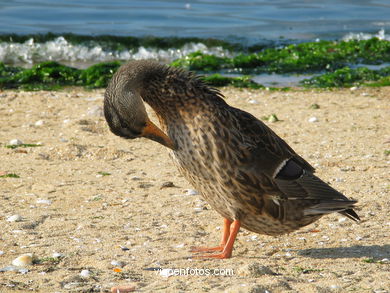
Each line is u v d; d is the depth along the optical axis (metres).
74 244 9.80
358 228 10.80
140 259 9.18
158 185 13.33
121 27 36.81
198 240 10.20
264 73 29.58
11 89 24.72
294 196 9.18
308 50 32.81
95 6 41.03
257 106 21.56
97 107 20.12
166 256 9.35
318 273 8.60
